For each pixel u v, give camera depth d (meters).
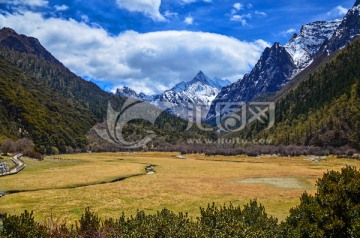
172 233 14.31
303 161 147.50
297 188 63.69
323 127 187.50
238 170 104.94
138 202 48.06
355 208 14.77
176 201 49.16
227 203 47.41
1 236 14.91
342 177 16.23
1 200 48.28
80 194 54.25
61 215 38.75
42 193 54.69
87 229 16.80
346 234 14.71
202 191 58.94
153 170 104.94
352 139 168.00
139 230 14.79
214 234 14.33
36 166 103.88
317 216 15.27
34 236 15.30
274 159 163.75
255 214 18.12
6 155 125.19
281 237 15.27
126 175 85.81
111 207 44.28
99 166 112.50
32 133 195.00
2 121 183.50
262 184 69.75
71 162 129.12
